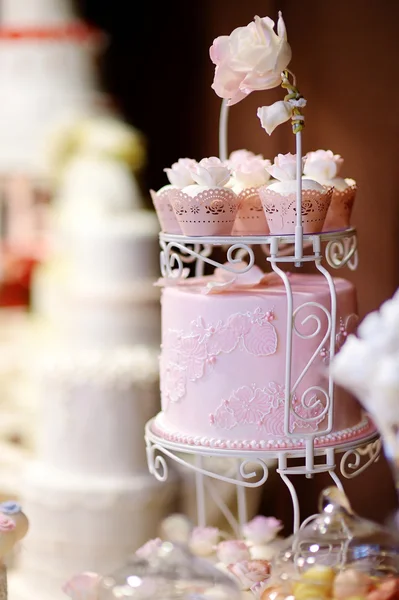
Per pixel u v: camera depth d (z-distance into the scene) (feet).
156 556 4.44
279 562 4.38
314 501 9.94
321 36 10.30
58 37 12.47
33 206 13.11
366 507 9.95
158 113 14.01
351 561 4.23
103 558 8.52
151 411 8.81
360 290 10.09
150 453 5.39
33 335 12.60
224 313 4.95
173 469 9.18
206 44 12.98
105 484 8.50
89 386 8.51
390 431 3.62
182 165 5.21
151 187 14.24
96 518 8.48
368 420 5.35
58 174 12.63
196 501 9.34
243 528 5.90
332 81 10.25
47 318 12.42
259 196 5.11
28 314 13.23
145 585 4.25
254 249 9.86
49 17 12.60
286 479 4.91
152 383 8.75
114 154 12.03
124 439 8.64
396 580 4.11
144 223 10.53
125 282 9.92
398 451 3.66
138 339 9.93
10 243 13.17
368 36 9.92
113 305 9.82
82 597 4.73
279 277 5.55
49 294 12.00
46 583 8.38
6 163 12.55
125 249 9.89
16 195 13.03
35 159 12.50
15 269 13.07
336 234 4.98
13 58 12.42
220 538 7.13
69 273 10.66
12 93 12.48
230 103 4.83
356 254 5.55
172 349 5.20
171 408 5.27
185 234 5.05
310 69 10.41
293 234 4.80
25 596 7.97
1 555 4.79
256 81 4.65
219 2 12.41
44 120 12.47
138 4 13.93
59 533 8.55
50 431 8.75
